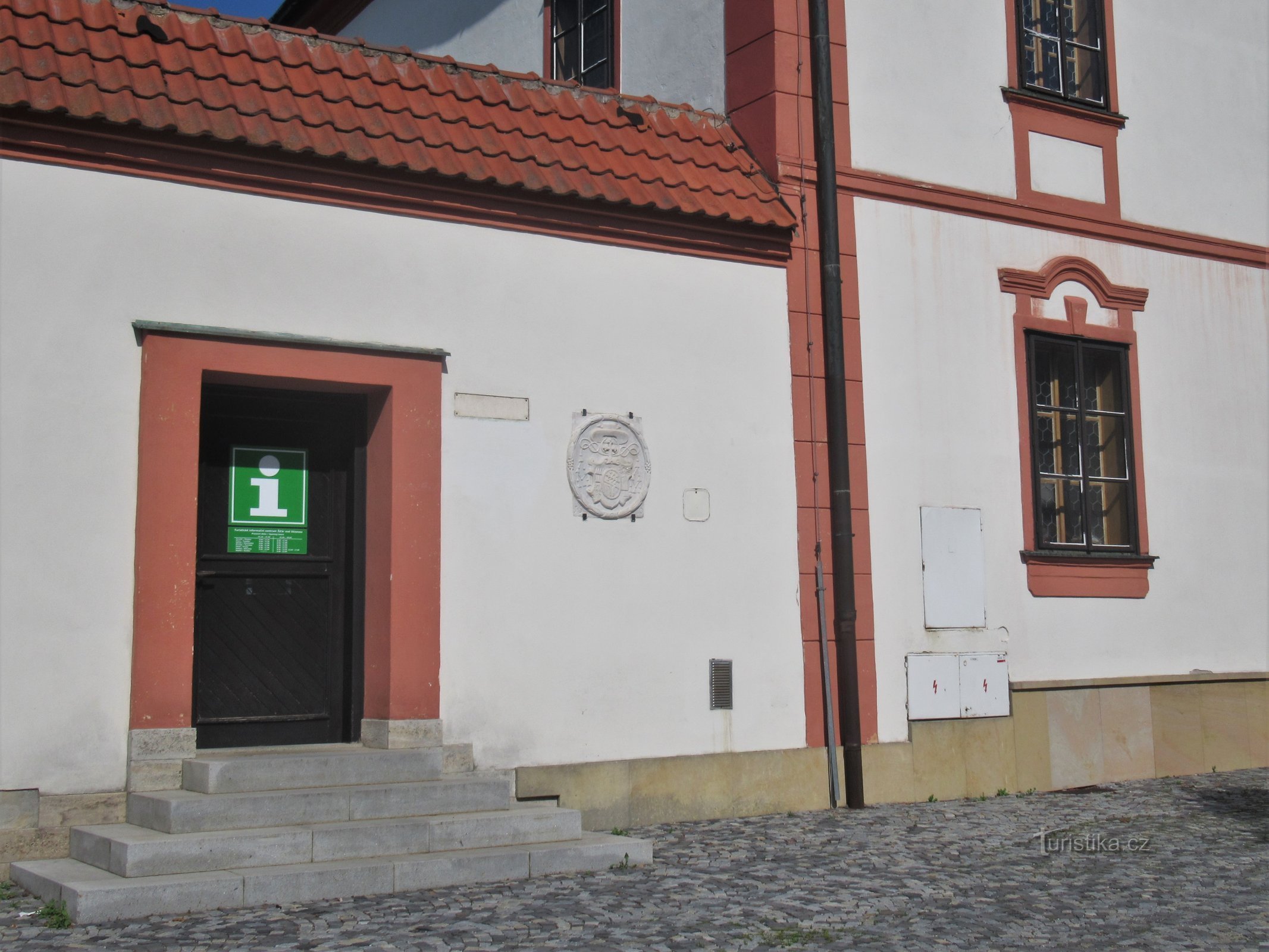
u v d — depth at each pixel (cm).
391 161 779
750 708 884
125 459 698
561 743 811
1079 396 1090
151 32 766
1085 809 911
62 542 679
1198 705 1110
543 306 837
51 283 689
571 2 1220
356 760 713
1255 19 1271
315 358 755
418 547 775
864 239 986
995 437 1030
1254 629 1159
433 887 637
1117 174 1145
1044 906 615
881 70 1019
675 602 863
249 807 653
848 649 922
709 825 832
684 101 1052
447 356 798
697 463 884
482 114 860
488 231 823
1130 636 1081
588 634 828
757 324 922
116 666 686
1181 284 1166
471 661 787
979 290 1041
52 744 667
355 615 801
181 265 724
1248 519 1172
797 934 552
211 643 775
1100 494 1098
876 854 733
